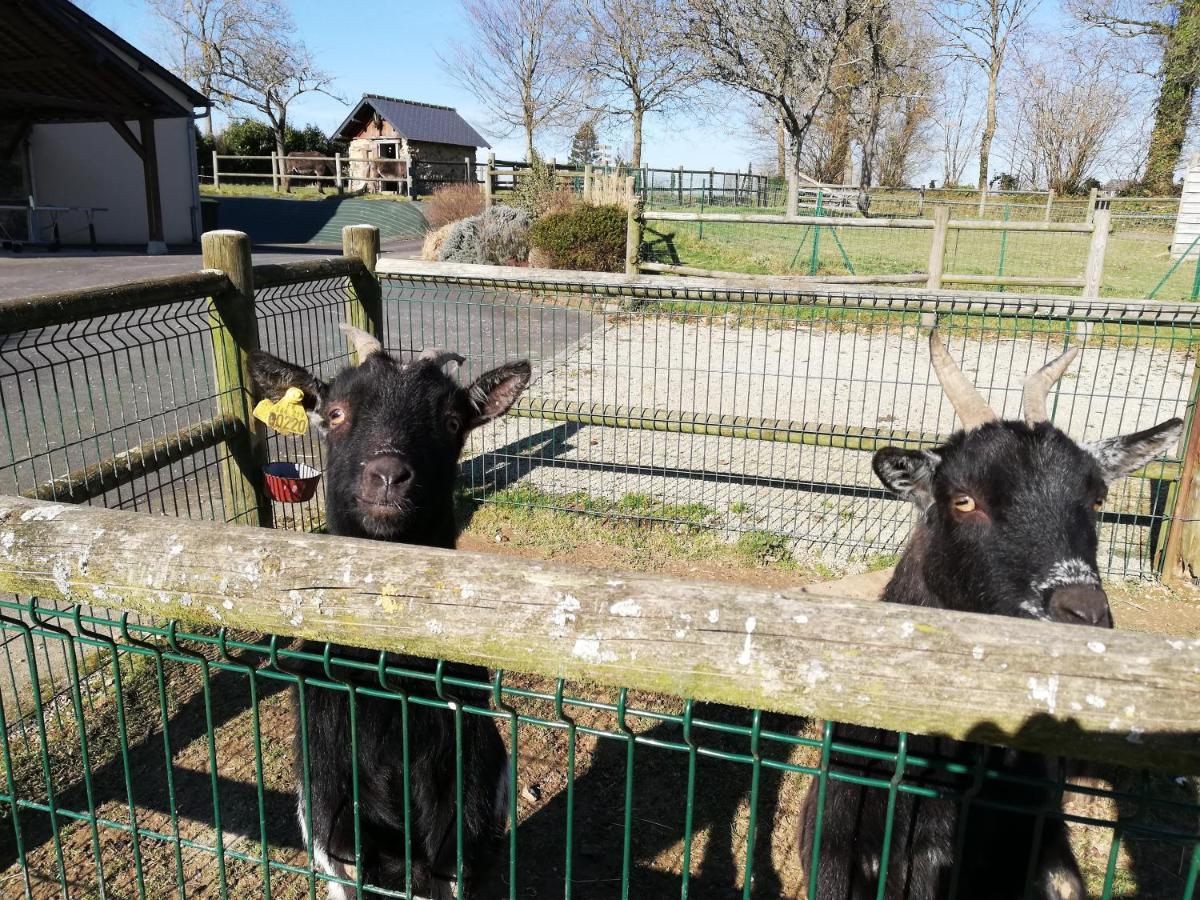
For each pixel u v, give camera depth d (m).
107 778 4.08
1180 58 39.12
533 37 53.09
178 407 5.36
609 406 7.02
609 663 1.71
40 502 2.16
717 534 6.79
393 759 3.12
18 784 3.94
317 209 33.59
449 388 4.04
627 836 1.99
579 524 6.95
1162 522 6.25
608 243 17.77
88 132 25.14
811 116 35.06
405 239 28.78
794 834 3.93
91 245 23.20
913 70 45.34
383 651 1.92
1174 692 1.46
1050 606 3.00
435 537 3.97
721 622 1.65
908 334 12.77
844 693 1.59
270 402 4.02
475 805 3.21
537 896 3.57
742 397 9.62
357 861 2.27
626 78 49.38
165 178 26.45
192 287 5.21
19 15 18.58
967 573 3.29
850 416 9.16
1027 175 51.81
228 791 4.03
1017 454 3.27
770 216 15.24
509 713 1.89
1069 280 14.03
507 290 6.95
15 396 8.22
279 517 6.58
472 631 1.78
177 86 26.09
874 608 1.62
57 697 4.54
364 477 3.58
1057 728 1.50
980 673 1.53
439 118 57.41
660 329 12.41
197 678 4.80
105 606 2.04
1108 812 4.13
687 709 1.73
